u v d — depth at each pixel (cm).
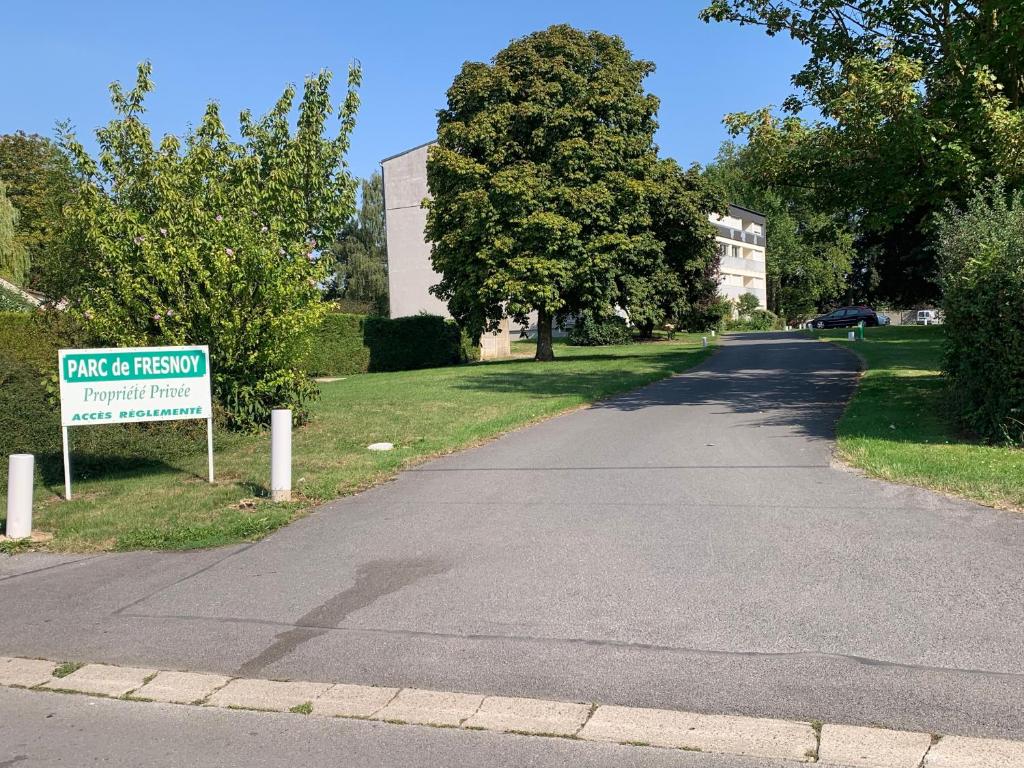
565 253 2853
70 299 1585
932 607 500
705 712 397
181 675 468
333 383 2430
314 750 384
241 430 1309
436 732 395
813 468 902
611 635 487
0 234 3191
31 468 762
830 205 1591
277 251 1316
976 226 1156
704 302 4903
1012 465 834
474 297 2959
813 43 1534
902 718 382
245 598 585
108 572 660
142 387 938
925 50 1438
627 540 666
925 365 1978
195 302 1262
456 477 963
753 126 1432
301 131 1445
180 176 1340
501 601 550
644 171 3058
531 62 2919
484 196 2795
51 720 424
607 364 2739
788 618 496
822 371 2105
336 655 482
